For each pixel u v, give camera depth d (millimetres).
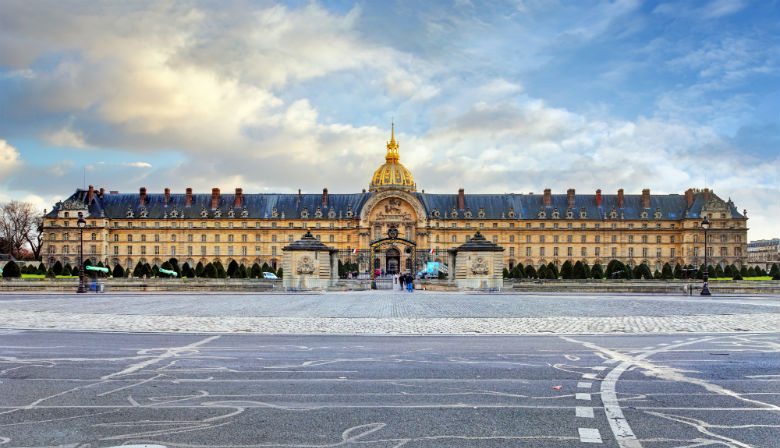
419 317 37312
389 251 182000
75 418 14234
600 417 14430
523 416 14508
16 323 33219
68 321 34344
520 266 104188
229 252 184375
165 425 13703
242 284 75375
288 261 73938
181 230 183625
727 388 17422
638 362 21422
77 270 114062
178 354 22953
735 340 27156
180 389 17172
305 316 37844
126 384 17797
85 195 184375
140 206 185625
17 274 90500
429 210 190625
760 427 13641
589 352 23594
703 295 69812
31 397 16219
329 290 75312
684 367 20516
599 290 77000
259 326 31969
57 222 178625
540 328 31328
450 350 24047
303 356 22578
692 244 182750
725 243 181500
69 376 18891
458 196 194000
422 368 20250
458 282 73625
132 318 36125
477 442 12555
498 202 192375
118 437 12836
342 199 192500
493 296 64375
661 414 14680
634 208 189625
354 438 12797
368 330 30391
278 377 18797
